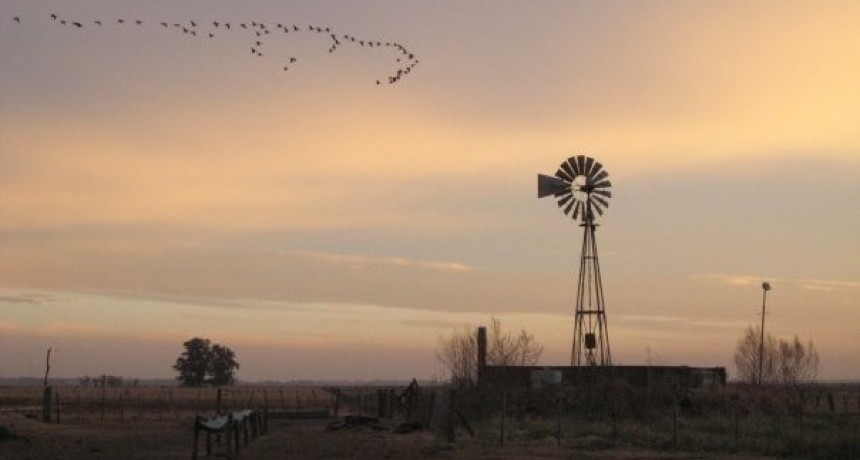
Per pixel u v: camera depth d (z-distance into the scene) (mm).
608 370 58906
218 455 36594
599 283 60125
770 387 62031
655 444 39688
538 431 45812
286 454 37375
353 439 45250
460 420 48969
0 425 46062
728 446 38344
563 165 60781
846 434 39812
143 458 35469
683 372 59812
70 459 35062
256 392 156750
